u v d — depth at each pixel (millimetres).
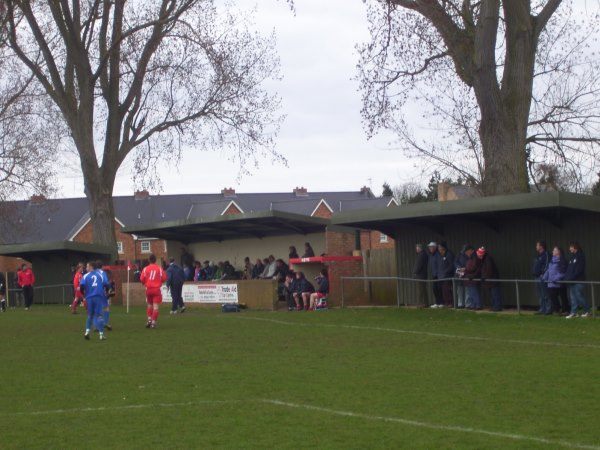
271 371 14344
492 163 25734
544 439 9023
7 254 41969
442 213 24422
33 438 9719
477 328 20422
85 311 33156
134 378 13984
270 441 9273
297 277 29109
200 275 35094
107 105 37812
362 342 18391
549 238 24109
